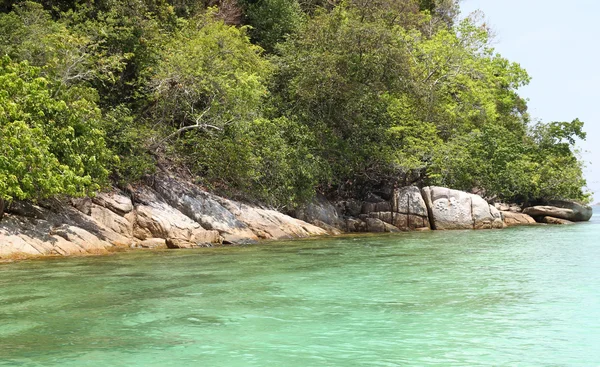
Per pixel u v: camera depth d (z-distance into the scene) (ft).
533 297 31.40
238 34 97.04
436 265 45.39
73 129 55.83
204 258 50.19
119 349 21.39
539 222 124.06
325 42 104.47
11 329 24.40
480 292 32.99
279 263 46.68
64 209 59.16
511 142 134.00
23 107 53.78
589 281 36.86
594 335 23.41
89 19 82.12
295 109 100.73
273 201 86.12
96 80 78.74
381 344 22.09
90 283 36.14
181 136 87.20
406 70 105.81
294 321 25.88
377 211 100.83
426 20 147.74
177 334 23.65
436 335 23.49
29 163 50.03
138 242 60.85
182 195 71.77
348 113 103.71
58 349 21.38
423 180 117.80
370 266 44.55
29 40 65.77
